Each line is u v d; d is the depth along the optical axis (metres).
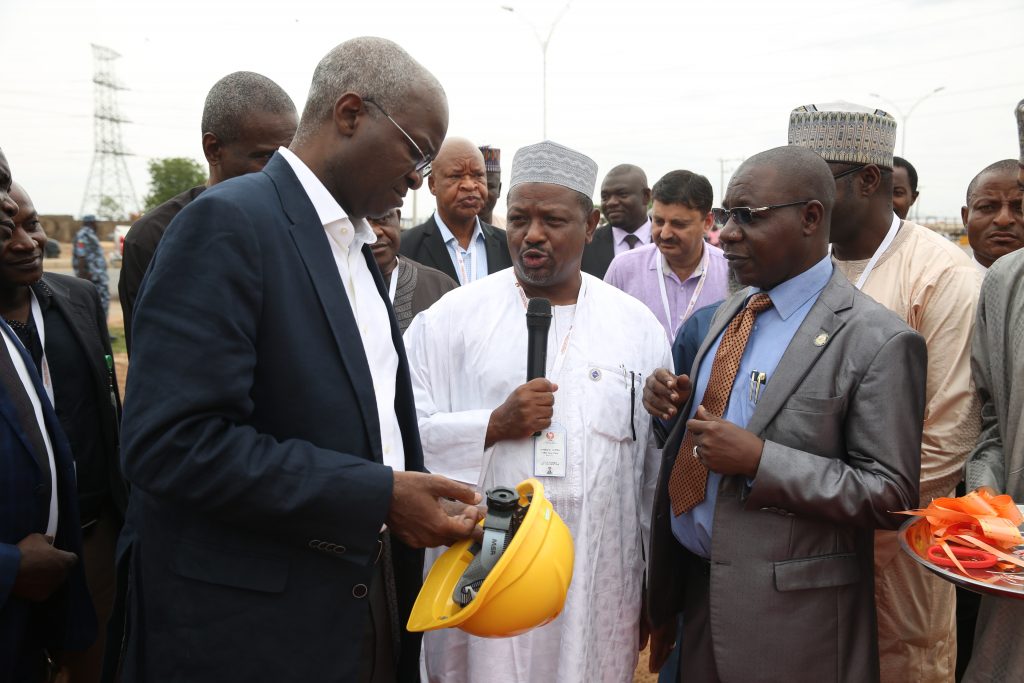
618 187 6.93
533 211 2.54
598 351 2.68
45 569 2.26
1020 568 1.82
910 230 2.99
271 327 1.74
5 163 2.60
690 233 5.02
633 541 2.77
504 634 1.94
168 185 78.62
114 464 3.21
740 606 2.26
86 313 3.19
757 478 2.15
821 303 2.33
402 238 5.52
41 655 2.56
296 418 1.76
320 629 1.77
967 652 3.65
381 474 1.73
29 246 2.75
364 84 1.81
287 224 1.80
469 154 5.27
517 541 1.89
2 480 2.28
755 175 2.32
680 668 2.64
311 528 1.69
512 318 2.73
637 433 2.78
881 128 2.88
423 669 2.75
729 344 2.49
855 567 2.30
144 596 1.80
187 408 1.58
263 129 3.28
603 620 2.65
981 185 4.14
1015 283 2.33
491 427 2.49
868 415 2.19
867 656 2.30
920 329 2.86
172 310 1.62
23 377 2.46
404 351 2.19
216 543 1.73
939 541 1.94
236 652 1.72
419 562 2.26
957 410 2.75
